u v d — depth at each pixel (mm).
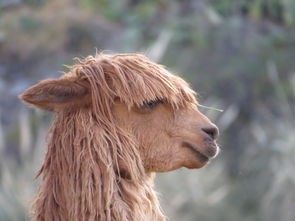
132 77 15695
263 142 46594
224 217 42031
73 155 15367
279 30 52375
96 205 15141
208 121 16031
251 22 52875
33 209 15727
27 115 44438
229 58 50844
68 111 15672
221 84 50094
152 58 44188
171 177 40969
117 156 15492
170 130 15836
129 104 15617
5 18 52156
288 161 45062
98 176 15219
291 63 51344
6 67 51031
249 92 50219
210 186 42219
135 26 51750
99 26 52281
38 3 52875
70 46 51625
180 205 40562
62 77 15969
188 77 49375
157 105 15781
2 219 37969
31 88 15469
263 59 51062
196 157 15844
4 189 38500
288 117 48344
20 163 44625
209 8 50438
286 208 44000
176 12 52438
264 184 45469
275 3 52500
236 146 48250
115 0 53469
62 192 15328
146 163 15875
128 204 15508
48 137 15750
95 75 15672
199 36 50781
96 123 15508
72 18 52469
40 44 51594
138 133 15711
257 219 43969
